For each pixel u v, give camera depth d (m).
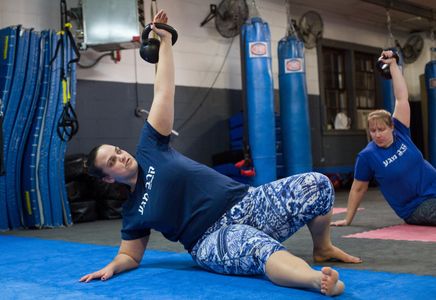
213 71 8.42
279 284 2.01
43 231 5.34
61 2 6.11
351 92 10.92
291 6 9.82
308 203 2.26
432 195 3.79
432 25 10.86
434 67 10.35
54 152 5.84
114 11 6.27
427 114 10.79
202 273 2.40
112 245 3.83
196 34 8.23
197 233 2.35
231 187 2.35
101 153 2.33
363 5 10.37
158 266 2.67
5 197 5.68
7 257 3.39
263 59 7.14
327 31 10.53
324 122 10.14
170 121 2.39
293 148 7.86
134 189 2.43
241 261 2.14
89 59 6.99
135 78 7.44
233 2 8.16
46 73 5.90
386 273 2.21
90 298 2.03
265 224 2.29
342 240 3.34
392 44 9.52
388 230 3.72
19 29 5.82
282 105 7.98
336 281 1.80
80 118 6.87
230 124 8.42
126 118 7.31
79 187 6.18
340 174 10.01
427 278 2.08
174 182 2.32
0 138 5.36
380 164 3.75
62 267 2.87
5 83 5.73
